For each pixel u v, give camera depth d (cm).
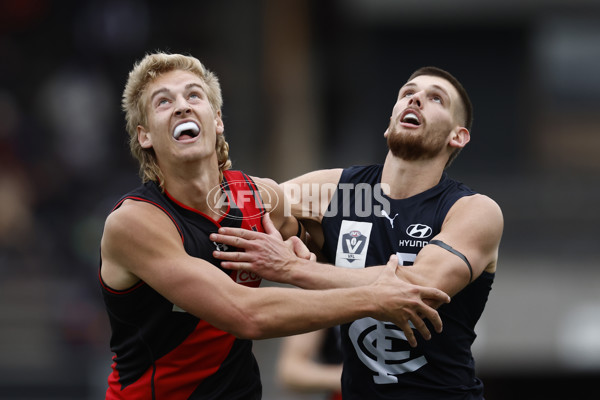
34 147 4753
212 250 1338
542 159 4856
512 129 4872
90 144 4756
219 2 5066
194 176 1332
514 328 3984
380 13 4800
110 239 1298
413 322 1297
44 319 4038
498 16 4788
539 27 4812
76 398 3691
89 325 3869
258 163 4859
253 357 1425
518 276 4369
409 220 1406
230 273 1358
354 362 1423
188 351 1329
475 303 1420
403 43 4881
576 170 4856
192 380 1340
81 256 4269
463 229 1359
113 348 1395
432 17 4800
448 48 4866
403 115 1414
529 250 4703
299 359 1927
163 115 1318
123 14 4966
